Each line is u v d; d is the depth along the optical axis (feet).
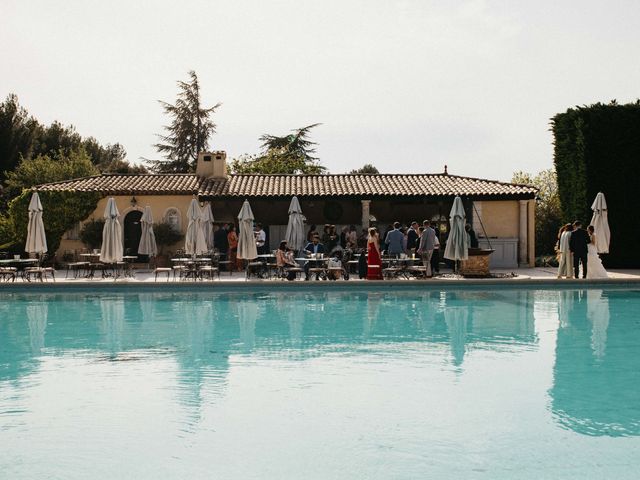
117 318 47.14
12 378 30.25
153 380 29.84
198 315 48.34
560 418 24.38
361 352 35.53
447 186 93.40
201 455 20.88
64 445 21.77
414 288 62.44
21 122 148.66
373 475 19.34
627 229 81.61
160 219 90.79
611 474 19.35
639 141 81.10
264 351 35.83
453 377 30.22
